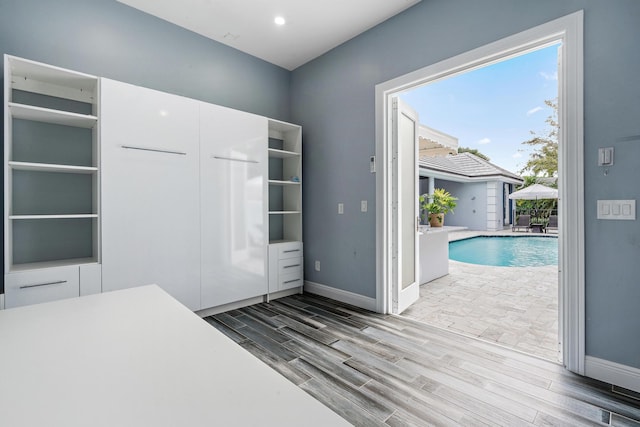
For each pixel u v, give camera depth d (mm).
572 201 1949
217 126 2992
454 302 3500
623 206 1786
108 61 2727
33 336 747
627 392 1767
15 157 2344
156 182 2615
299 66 3996
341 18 2994
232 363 625
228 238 3076
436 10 2623
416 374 1977
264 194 3377
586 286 1920
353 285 3371
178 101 2744
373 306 3172
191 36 3236
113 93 2408
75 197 2594
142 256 2547
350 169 3369
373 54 3121
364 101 3219
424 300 3572
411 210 3490
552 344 2418
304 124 3926
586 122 1896
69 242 2570
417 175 3572
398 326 2770
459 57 2473
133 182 2500
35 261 2422
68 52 2535
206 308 2971
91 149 2660
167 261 2678
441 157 11891
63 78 2350
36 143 2430
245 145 3205
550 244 9219
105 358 640
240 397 510
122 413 467
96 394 514
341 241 3479
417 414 1601
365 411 1621
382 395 1758
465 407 1656
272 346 2369
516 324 2834
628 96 1768
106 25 2717
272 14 2945
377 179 3094
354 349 2324
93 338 738
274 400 504
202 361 631
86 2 2621
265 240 3396
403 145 3314
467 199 13109
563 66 2021
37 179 2434
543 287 4156
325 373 1987
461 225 13289
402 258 3277
